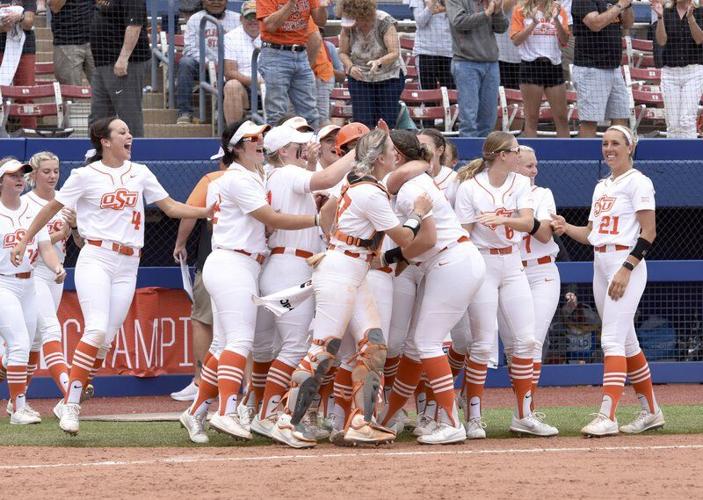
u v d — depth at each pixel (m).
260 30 41.81
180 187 40.78
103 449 27.19
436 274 27.52
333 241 26.58
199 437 28.42
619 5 43.94
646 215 29.38
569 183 42.97
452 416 27.98
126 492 20.70
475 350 29.28
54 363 33.38
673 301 43.66
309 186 27.28
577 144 42.94
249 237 27.53
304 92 42.03
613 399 29.58
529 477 22.17
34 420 32.94
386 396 30.25
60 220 33.50
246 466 23.72
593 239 30.39
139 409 37.38
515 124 48.06
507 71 47.38
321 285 26.38
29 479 22.25
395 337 28.66
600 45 44.38
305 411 26.72
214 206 28.44
